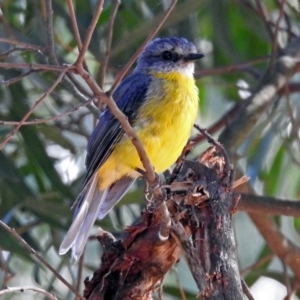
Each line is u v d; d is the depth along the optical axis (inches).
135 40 461.7
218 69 514.3
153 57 421.1
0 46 470.9
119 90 406.6
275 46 493.4
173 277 515.5
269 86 486.0
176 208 295.9
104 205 402.9
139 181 508.1
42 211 451.5
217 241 284.0
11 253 472.7
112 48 500.1
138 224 303.7
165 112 389.7
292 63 498.9
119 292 300.8
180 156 390.0
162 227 289.6
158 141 388.2
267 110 519.8
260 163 505.0
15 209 485.7
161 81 404.2
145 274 299.7
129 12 513.0
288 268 528.7
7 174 447.8
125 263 300.5
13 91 471.5
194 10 463.8
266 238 472.7
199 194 290.4
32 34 475.2
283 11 492.4
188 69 414.6
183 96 398.0
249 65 535.5
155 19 459.8
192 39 513.7
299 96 557.6
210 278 276.4
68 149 509.7
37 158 456.8
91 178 387.9
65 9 486.3
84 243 386.0
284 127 533.3
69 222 465.4
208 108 586.9
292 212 437.7
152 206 302.2
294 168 547.5
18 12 499.2
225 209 291.4
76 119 528.7
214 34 522.6
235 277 277.1
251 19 530.9
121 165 395.5
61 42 514.6
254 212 444.5
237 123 463.2
